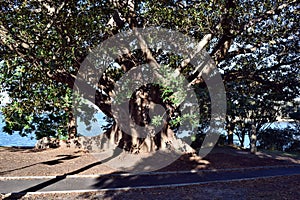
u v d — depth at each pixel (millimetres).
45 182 6504
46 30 7613
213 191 6004
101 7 8414
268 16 8727
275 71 12180
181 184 6414
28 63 8383
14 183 6363
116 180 6809
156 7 8531
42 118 13766
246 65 11945
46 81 10055
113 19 9539
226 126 14500
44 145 12664
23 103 10977
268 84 12234
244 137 14891
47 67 8117
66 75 9453
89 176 7066
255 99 13656
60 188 6000
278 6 8492
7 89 11016
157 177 7184
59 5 7531
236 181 6895
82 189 5953
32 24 7617
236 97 13273
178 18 8609
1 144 14438
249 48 10359
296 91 12766
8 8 7645
